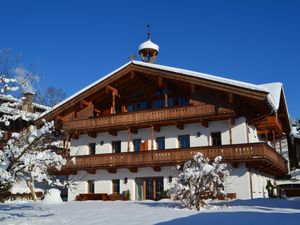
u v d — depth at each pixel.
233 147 23.45
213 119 25.08
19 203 21.19
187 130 26.39
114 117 27.91
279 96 26.34
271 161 24.27
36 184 28.84
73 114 29.94
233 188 23.69
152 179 26.70
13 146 9.58
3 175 9.00
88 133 29.62
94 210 15.55
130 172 27.53
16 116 12.72
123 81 28.06
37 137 9.55
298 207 14.80
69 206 18.50
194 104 25.41
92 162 28.06
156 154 25.80
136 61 26.78
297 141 35.09
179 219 10.93
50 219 12.77
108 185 28.27
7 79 10.91
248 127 25.50
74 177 29.73
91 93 28.16
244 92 22.62
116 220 11.77
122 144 28.78
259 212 11.97
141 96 29.48
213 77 23.69
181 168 24.88
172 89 27.70
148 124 26.64
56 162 10.04
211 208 15.07
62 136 26.94
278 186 30.53
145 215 12.66
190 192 14.92
